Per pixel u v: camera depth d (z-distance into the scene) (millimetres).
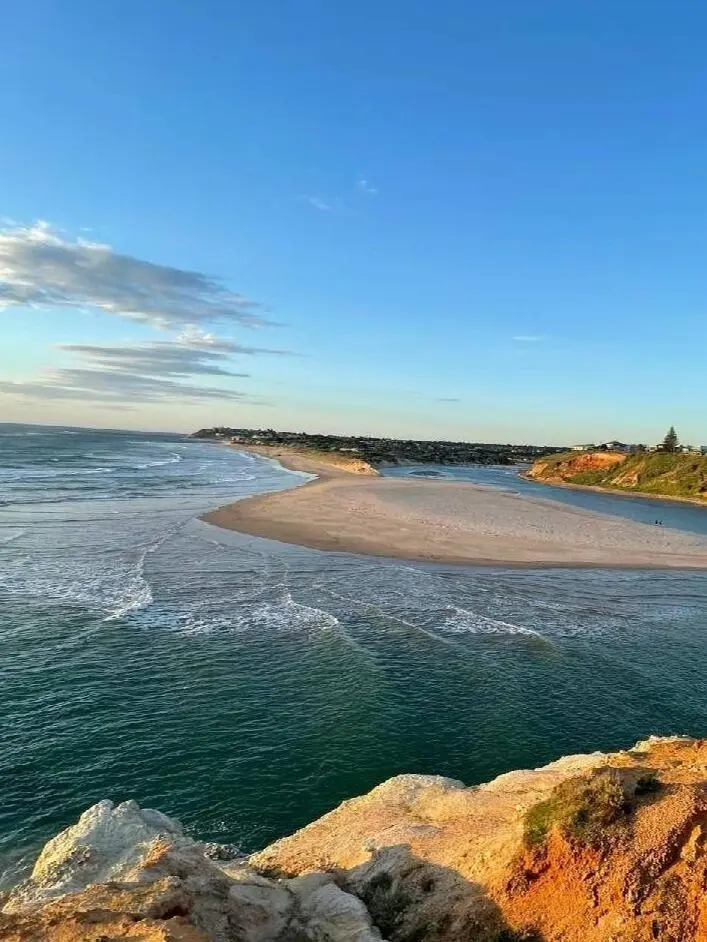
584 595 36781
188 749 18312
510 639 28188
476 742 19516
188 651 25016
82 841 12750
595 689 23547
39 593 31297
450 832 12727
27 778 16672
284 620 28953
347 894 11234
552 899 9719
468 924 10039
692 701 23000
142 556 39875
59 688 21469
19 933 8281
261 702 21141
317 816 15984
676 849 9570
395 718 20453
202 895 10047
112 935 7957
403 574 38938
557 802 11070
